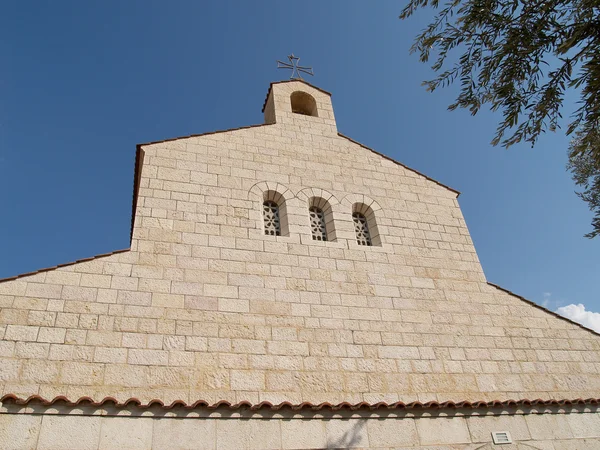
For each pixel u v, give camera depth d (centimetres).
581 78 765
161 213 1130
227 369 932
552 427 993
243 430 805
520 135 873
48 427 713
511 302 1281
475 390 1069
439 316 1182
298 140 1465
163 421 773
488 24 839
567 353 1211
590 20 750
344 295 1135
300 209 1282
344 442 844
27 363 828
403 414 908
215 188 1234
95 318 917
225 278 1066
